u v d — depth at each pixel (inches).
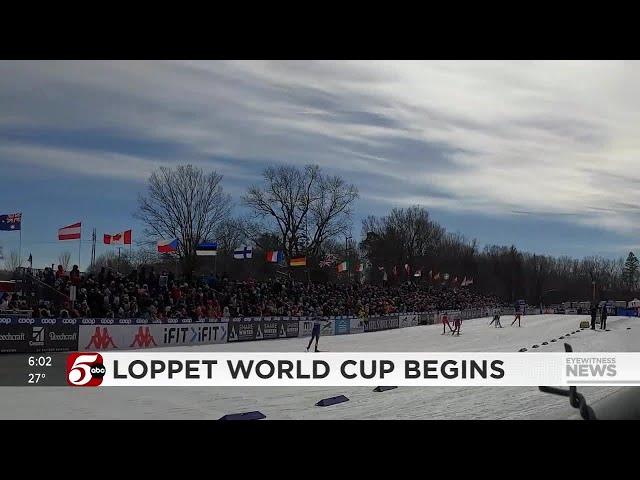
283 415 466.9
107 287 1098.1
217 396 558.6
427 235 4594.0
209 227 2404.0
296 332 1470.2
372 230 4510.3
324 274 2925.7
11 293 1074.1
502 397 557.9
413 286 2982.3
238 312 1395.2
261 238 3006.9
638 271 5408.5
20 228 1219.9
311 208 2999.5
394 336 1611.7
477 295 3890.3
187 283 1359.5
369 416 462.6
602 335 1631.4
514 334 1720.0
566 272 5369.1
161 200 2337.6
